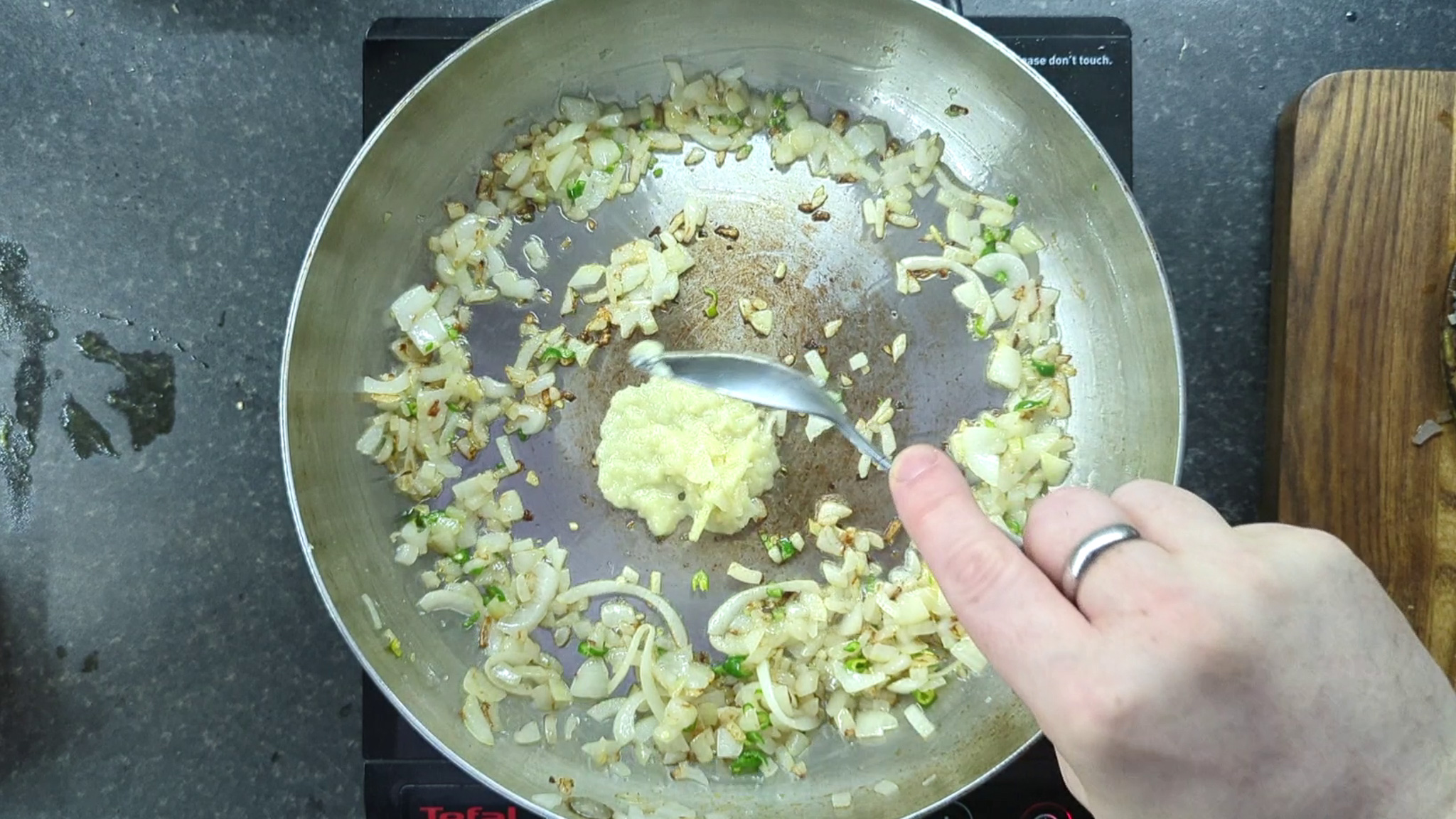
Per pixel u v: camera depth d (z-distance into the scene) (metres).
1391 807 0.21
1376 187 0.35
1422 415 0.34
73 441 0.37
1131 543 0.22
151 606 0.37
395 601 0.36
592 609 0.37
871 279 0.37
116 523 0.37
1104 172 0.34
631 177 0.38
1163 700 0.20
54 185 0.37
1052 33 0.36
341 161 0.37
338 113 0.37
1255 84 0.37
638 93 0.38
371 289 0.36
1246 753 0.21
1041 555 0.23
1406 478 0.34
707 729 0.36
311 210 0.37
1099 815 0.23
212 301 0.37
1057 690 0.21
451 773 0.34
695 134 0.38
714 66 0.38
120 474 0.37
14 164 0.37
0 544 0.36
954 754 0.35
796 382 0.36
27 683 0.36
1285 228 0.35
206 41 0.37
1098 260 0.37
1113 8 0.37
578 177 0.38
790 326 0.37
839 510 0.37
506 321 0.37
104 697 0.37
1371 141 0.35
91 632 0.37
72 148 0.37
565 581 0.37
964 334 0.37
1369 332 0.34
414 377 0.37
